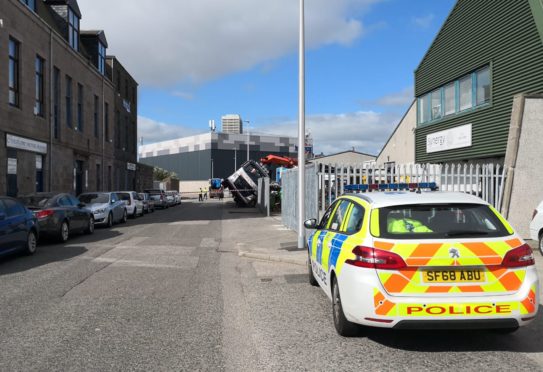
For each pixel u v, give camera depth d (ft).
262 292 24.66
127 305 21.83
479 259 14.70
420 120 70.95
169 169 367.45
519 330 17.88
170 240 49.08
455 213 16.35
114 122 128.98
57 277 28.53
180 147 351.67
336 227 19.99
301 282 27.27
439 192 18.69
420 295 14.62
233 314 20.38
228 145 322.14
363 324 15.30
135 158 158.20
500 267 14.76
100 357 15.21
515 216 40.83
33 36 74.18
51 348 16.02
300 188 39.73
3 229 32.83
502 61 50.49
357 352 15.67
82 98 101.35
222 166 319.88
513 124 41.29
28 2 75.97
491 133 52.31
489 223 15.98
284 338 17.15
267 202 87.51
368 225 16.06
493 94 52.08
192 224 70.44
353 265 15.52
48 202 45.65
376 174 41.19
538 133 40.96
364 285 14.98
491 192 41.57
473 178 43.60
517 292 14.70
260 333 17.75
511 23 48.88
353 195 19.85
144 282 27.17
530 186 40.88
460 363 14.67
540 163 40.96
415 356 15.29
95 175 110.42
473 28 56.08
